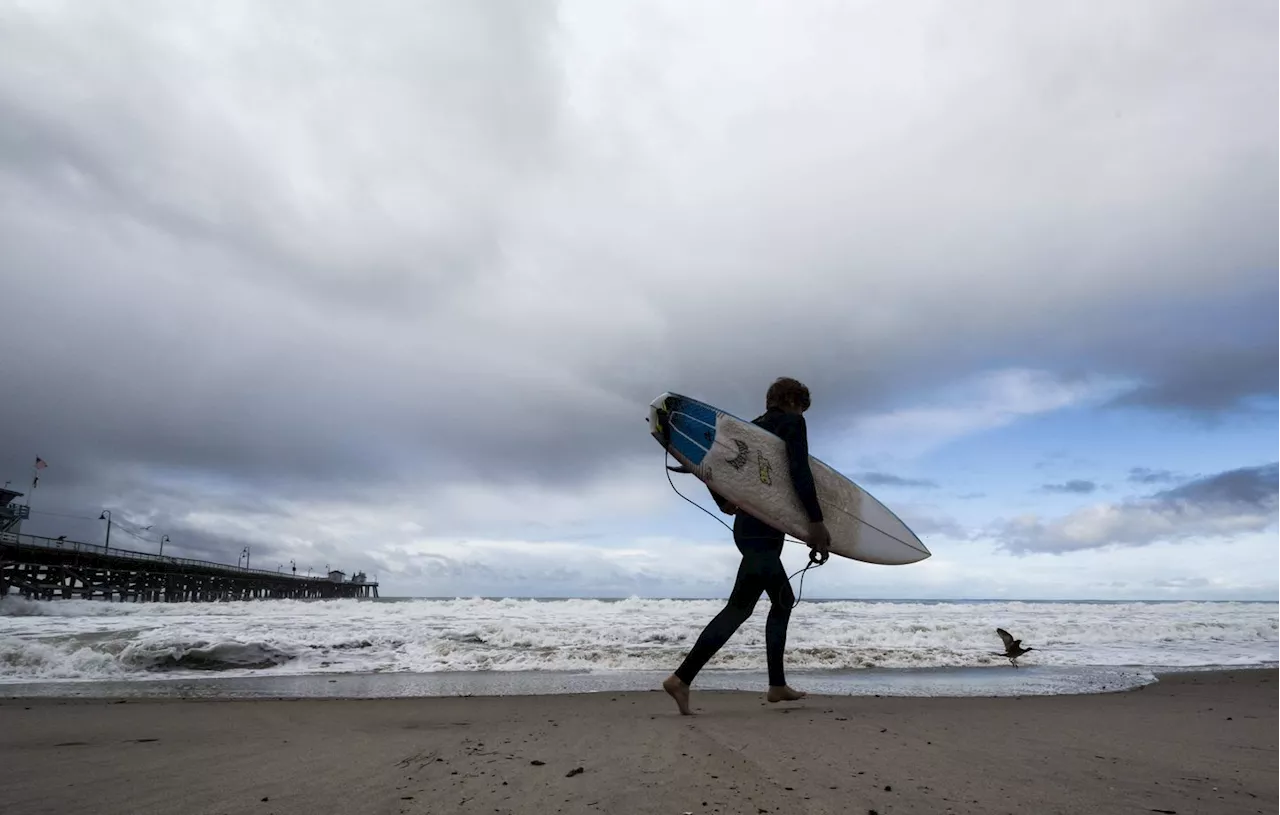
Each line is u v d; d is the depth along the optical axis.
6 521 49.41
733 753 2.76
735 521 4.26
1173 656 11.41
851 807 1.91
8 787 2.19
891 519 4.57
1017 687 7.41
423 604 27.64
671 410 4.30
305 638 10.98
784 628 4.69
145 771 2.48
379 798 2.02
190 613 21.64
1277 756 2.81
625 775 2.34
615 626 14.68
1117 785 2.21
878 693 6.75
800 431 4.14
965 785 2.19
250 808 1.90
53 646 9.38
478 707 5.44
